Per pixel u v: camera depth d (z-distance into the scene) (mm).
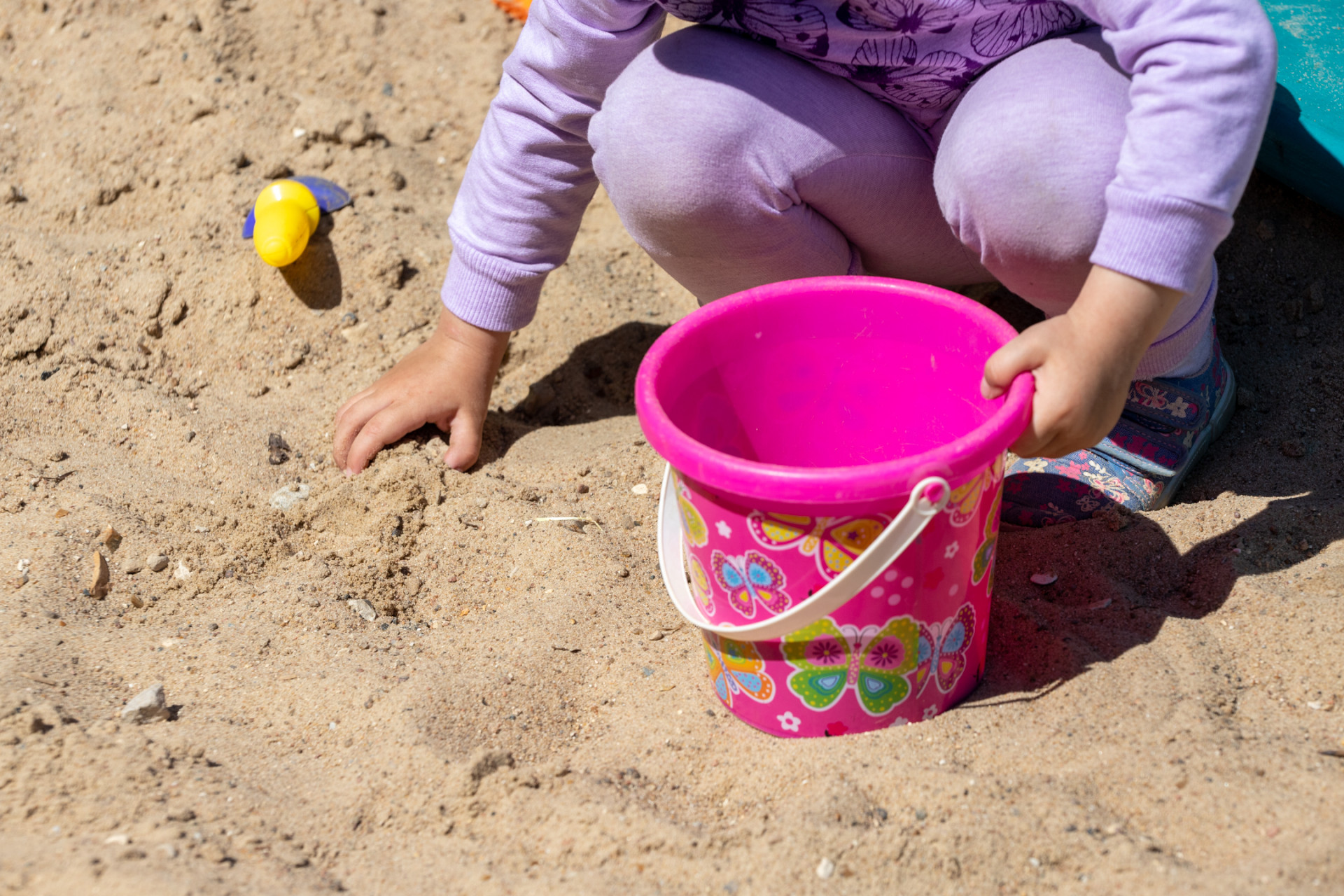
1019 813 1151
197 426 1948
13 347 2037
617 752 1317
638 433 1950
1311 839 1079
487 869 1157
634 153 1564
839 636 1208
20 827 1154
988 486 1209
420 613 1594
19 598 1551
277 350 2109
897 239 1738
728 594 1259
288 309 2150
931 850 1128
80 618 1541
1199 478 1721
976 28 1469
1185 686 1290
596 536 1697
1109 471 1626
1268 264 1969
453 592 1621
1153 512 1599
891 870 1120
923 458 1088
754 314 1348
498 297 1839
